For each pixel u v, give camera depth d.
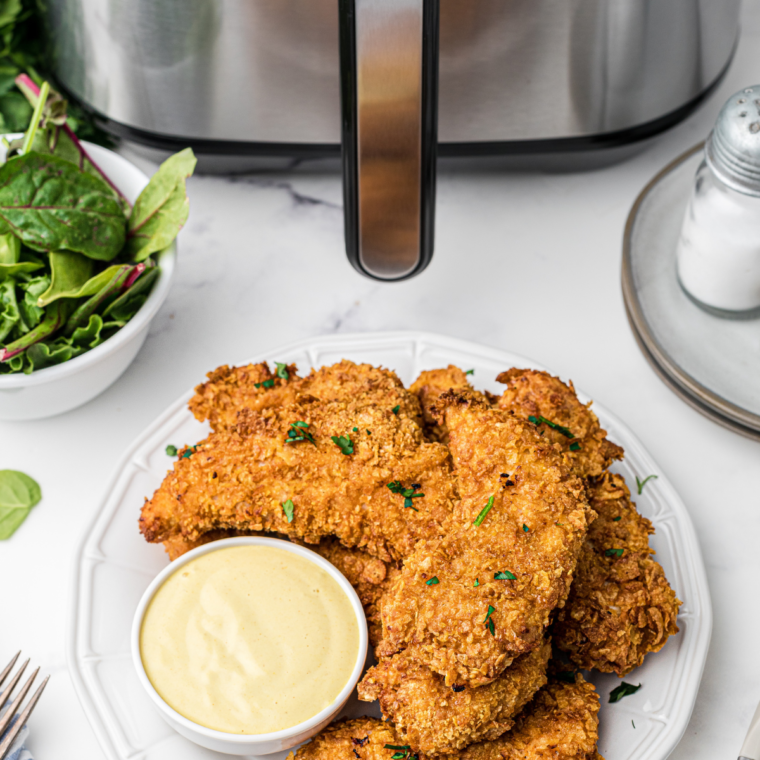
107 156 0.82
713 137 0.76
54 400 0.78
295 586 0.72
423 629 0.68
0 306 0.76
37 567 0.76
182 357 0.83
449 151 0.86
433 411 0.74
